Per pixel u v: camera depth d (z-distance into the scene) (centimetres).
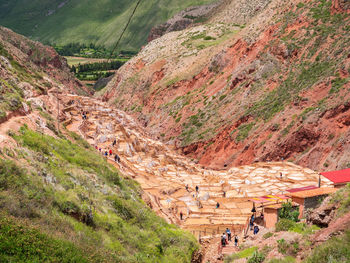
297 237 1648
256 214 3262
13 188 1468
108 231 1764
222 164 6731
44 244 1230
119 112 9031
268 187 4378
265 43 8638
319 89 6222
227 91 8619
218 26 14425
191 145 7781
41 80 7594
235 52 9656
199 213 3497
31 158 1886
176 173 4941
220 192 4212
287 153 5903
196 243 2481
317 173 4969
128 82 13262
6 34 14262
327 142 5428
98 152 4028
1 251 1123
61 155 2466
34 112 3481
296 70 7188
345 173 2964
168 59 12425
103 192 2198
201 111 8700
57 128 3588
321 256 1330
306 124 5822
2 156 1678
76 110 6669
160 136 9069
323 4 8100
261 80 7800
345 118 5369
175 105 9762
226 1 19175
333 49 6812
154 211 3000
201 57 11338
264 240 1967
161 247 1970
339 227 1454
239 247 2170
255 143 6450
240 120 7244
